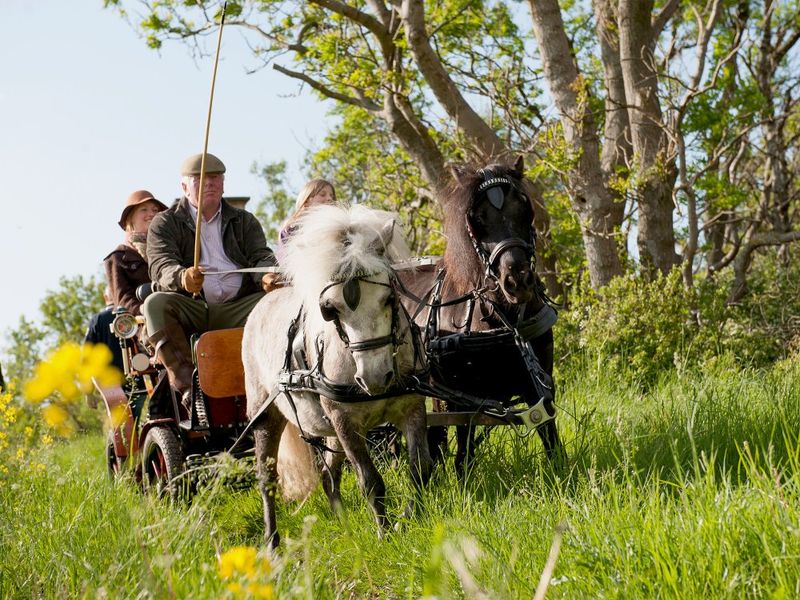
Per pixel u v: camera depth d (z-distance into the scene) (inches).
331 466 254.4
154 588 147.9
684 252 511.8
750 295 520.7
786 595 133.3
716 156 555.8
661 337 422.6
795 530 144.8
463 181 246.7
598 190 537.6
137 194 374.0
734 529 154.0
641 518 171.2
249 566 120.7
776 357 446.3
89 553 192.1
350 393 212.5
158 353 292.2
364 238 206.4
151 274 309.3
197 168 315.3
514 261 231.9
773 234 600.1
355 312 201.3
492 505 226.7
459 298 249.9
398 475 255.3
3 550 201.6
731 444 237.8
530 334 248.4
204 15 653.9
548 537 178.2
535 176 554.3
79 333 1257.4
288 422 256.2
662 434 252.1
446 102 579.8
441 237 629.3
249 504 290.0
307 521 150.8
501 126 700.0
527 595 155.3
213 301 311.9
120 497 234.2
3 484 233.0
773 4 724.7
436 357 249.4
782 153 746.8
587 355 422.3
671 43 561.0
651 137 539.2
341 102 753.6
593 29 783.1
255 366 261.3
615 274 534.9
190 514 195.6
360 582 198.7
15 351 1187.9
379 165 745.6
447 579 166.9
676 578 144.7
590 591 152.6
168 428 285.6
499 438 275.0
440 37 697.6
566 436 289.3
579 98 515.8
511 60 702.5
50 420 148.0
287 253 217.9
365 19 613.3
